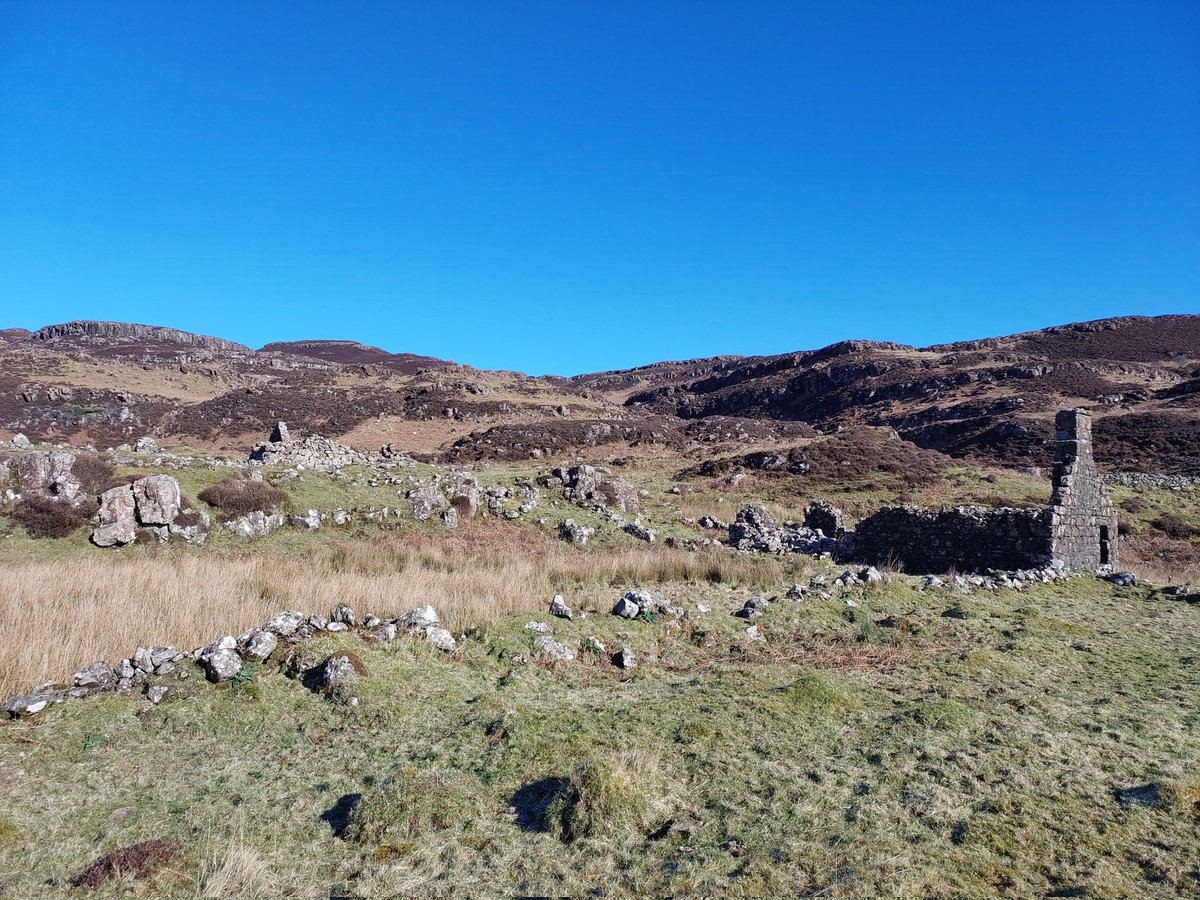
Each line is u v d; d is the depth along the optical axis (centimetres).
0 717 686
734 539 2392
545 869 485
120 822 547
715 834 516
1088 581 1597
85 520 1788
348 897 459
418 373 9688
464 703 783
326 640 869
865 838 500
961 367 10175
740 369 16000
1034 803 544
